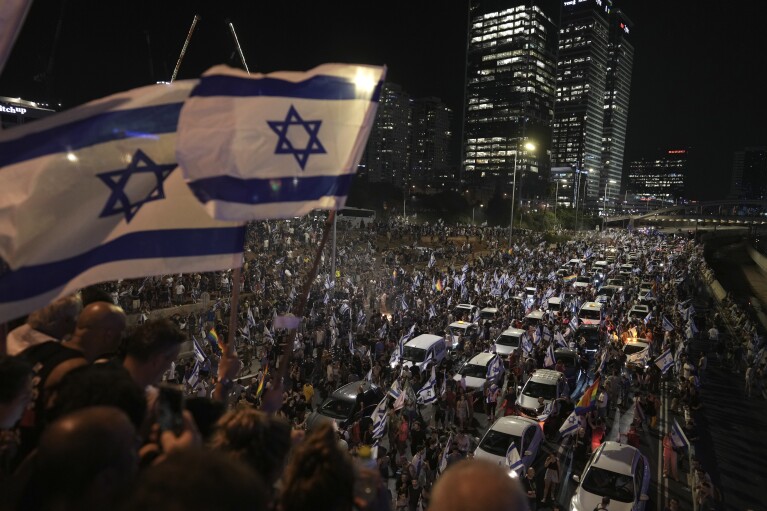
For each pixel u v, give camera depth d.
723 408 24.61
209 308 30.52
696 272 70.81
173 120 3.70
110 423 1.67
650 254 83.44
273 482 2.45
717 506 16.58
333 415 18.58
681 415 23.47
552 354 24.58
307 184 3.78
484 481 1.55
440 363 25.77
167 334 3.12
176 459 1.25
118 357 3.46
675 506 13.79
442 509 1.53
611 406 23.67
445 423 21.23
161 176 3.65
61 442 1.58
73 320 3.60
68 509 1.54
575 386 24.91
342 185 3.88
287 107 3.77
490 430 17.58
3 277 3.20
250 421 2.47
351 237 64.94
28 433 2.85
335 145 3.90
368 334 28.42
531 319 33.19
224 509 1.10
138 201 3.60
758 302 60.47
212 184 3.49
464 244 69.69
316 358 24.92
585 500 14.51
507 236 90.75
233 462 1.28
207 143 3.50
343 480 2.23
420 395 19.81
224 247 3.73
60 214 3.35
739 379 28.98
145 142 3.60
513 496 1.54
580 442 18.84
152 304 31.14
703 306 51.41
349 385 20.14
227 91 3.59
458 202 137.62
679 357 27.86
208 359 20.38
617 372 24.88
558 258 69.44
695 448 20.42
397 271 47.16
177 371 21.08
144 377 3.05
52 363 2.98
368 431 16.14
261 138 3.66
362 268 49.34
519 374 24.62
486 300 38.62
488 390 22.11
